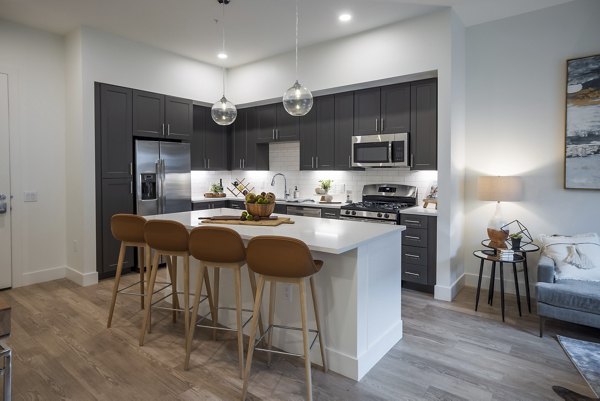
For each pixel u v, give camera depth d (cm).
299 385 229
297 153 576
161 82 501
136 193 471
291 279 213
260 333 271
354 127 473
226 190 647
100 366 251
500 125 401
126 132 462
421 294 400
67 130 450
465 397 217
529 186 386
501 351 271
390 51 415
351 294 235
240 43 477
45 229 443
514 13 384
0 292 404
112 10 383
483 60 409
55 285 428
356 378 235
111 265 452
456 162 395
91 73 429
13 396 217
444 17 377
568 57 362
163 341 287
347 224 302
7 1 361
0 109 406
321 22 411
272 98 532
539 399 215
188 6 374
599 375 238
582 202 358
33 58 427
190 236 242
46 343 283
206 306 331
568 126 360
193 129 566
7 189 413
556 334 299
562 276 306
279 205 524
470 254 425
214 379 236
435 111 409
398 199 473
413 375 240
